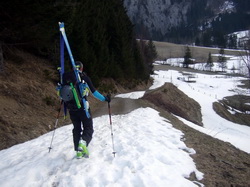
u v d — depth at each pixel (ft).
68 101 14.56
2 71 35.12
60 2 40.32
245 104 136.56
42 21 39.68
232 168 16.46
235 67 353.10
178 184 12.60
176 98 83.10
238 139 50.16
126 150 17.16
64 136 23.68
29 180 12.92
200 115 86.02
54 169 14.25
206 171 15.29
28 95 35.09
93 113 41.39
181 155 17.15
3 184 12.56
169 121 32.71
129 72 115.96
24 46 50.01
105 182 12.56
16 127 26.55
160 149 17.53
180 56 448.65
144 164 14.47
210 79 245.24
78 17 64.18
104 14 109.91
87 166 14.10
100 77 83.66
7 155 18.75
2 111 27.76
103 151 17.25
